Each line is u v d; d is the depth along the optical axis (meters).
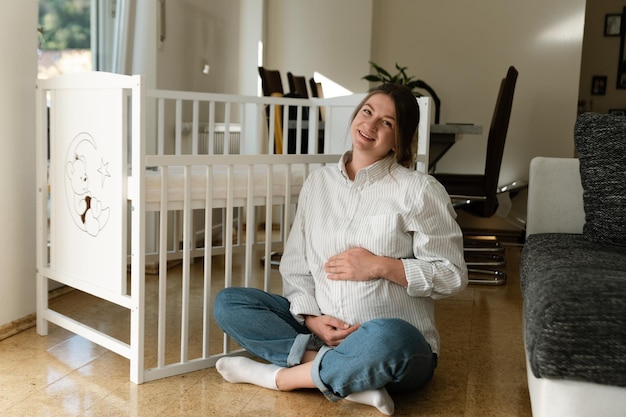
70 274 2.23
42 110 2.34
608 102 6.48
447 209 1.89
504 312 2.88
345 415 1.77
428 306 1.92
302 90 4.25
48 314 2.35
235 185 2.19
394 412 1.80
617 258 1.71
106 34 3.33
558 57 5.04
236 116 4.70
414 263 1.83
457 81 5.20
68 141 2.19
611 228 1.94
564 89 5.05
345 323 1.88
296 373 1.85
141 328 1.95
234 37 4.66
